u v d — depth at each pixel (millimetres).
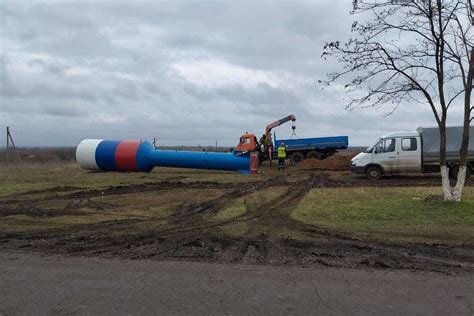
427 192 16375
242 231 10453
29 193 19078
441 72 12688
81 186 21422
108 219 12492
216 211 13680
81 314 5020
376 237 9594
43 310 5145
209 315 4973
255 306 5238
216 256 7863
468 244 8859
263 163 37562
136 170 29562
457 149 22047
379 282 6160
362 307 5203
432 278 6375
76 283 6156
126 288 5918
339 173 28109
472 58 12258
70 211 14016
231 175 27328
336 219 11812
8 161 43500
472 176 22703
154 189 19781
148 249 8531
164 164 29203
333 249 8453
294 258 7672
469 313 5023
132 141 30344
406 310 5109
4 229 10992
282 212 13172
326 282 6156
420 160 22516
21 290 5863
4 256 7895
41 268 6988
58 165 39500
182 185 21281
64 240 9508
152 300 5453
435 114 13133
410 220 11398
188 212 13594
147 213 13516
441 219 11352
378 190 17625
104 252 8266
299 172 29391
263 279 6305
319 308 5172
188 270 6809
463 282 6168
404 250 8344
